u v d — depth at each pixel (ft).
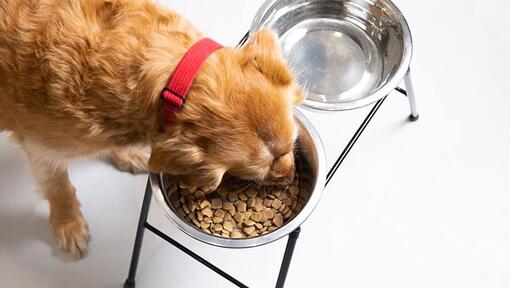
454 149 4.77
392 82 4.04
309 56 4.50
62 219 4.41
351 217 4.58
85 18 3.47
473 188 4.67
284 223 3.86
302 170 3.90
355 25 4.55
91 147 3.73
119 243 4.51
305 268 4.46
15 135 3.92
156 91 3.36
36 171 4.11
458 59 5.02
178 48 3.44
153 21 3.50
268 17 4.33
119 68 3.41
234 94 3.34
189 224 3.59
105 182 4.65
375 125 4.82
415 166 4.72
